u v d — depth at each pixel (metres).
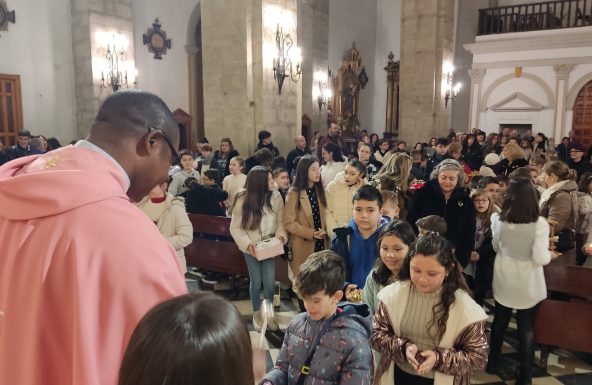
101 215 0.89
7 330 0.88
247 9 6.98
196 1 13.52
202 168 7.21
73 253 0.83
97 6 10.27
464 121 17.47
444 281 2.11
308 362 1.84
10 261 0.89
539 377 3.51
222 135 7.49
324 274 1.81
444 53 12.98
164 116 1.11
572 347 3.48
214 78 7.45
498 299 3.27
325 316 1.87
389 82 17.44
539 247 3.06
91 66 10.25
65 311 0.83
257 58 7.09
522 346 3.24
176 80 13.24
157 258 0.90
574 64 14.30
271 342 3.90
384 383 2.25
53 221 0.88
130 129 1.05
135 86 11.23
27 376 0.84
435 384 2.07
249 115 7.17
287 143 7.64
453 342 2.07
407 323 2.18
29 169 1.00
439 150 7.80
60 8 10.23
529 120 15.21
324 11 14.80
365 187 2.98
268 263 4.02
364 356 1.79
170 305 0.65
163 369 0.58
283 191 4.95
